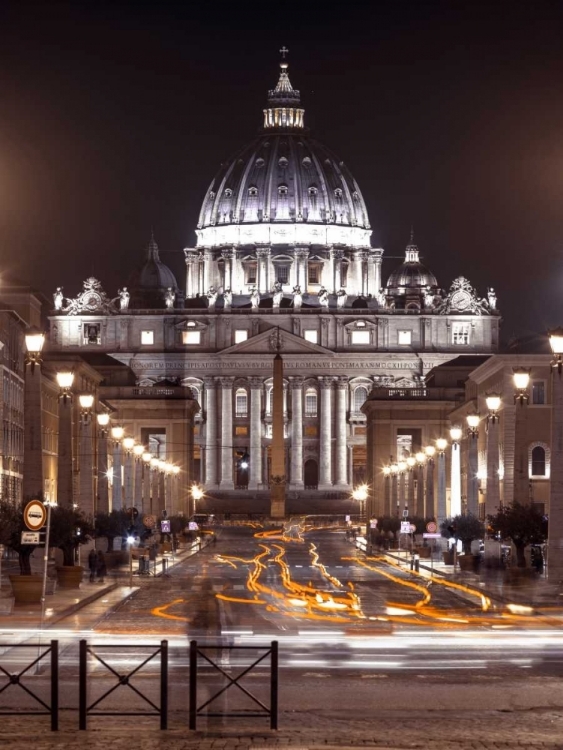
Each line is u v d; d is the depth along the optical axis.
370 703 30.23
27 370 57.38
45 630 46.53
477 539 95.25
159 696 30.36
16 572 82.00
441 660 37.88
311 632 46.47
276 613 55.75
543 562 83.19
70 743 24.55
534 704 30.22
